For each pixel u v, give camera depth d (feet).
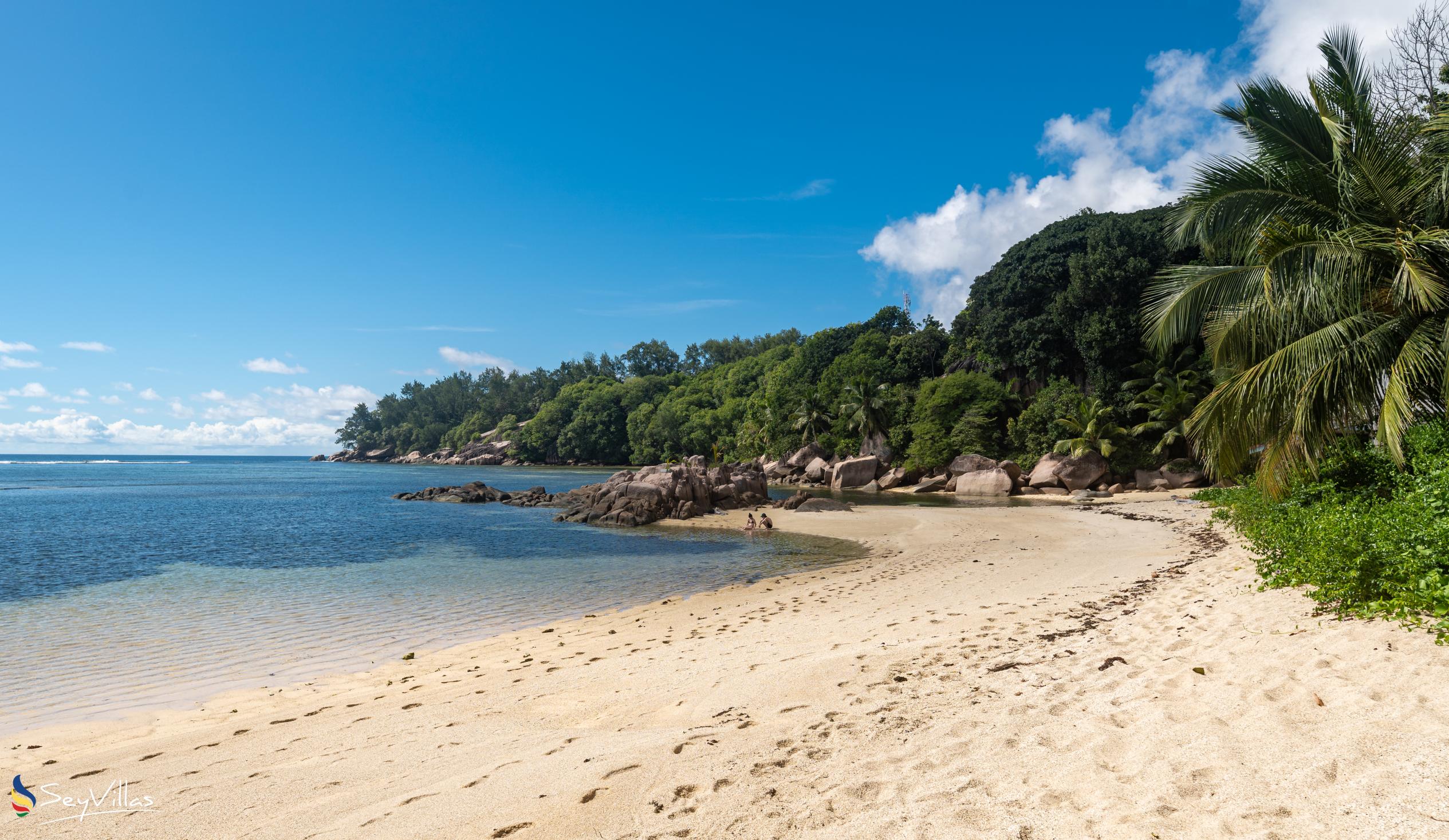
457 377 619.26
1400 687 15.57
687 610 45.98
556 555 76.13
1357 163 40.04
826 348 279.90
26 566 68.90
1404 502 29.86
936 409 187.21
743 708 21.03
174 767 19.67
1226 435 42.04
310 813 15.03
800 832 12.20
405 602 50.85
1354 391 38.14
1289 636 22.06
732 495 131.13
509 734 20.80
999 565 58.03
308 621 44.42
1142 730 15.38
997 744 15.48
